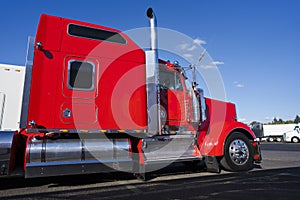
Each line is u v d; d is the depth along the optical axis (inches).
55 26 175.6
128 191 156.1
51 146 162.1
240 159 227.5
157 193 150.0
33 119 159.0
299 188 160.4
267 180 186.2
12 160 152.4
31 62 164.2
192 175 214.1
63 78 170.4
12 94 202.4
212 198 137.7
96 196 144.2
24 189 164.9
